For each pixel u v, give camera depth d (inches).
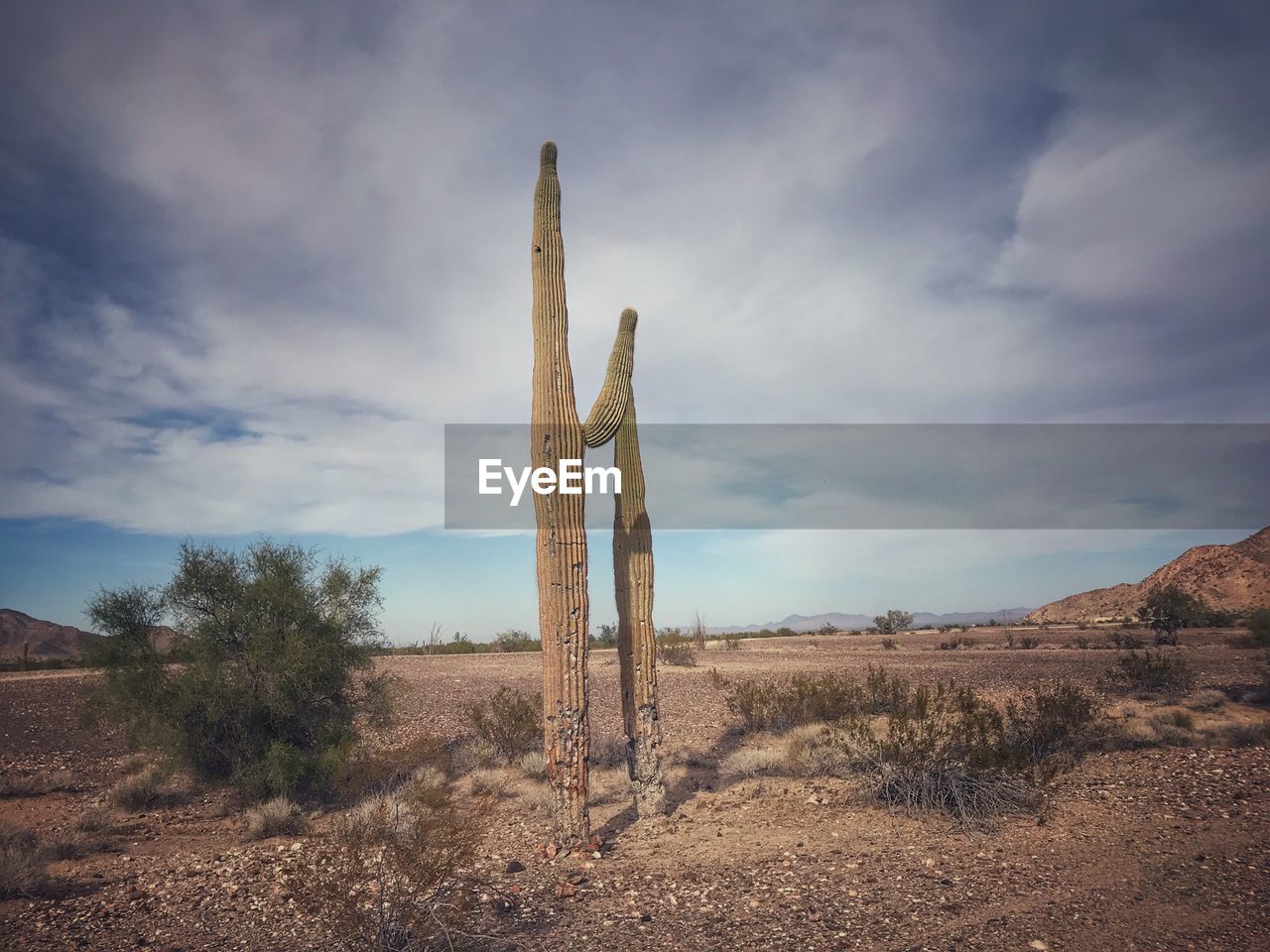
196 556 502.6
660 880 298.5
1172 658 900.0
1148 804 358.9
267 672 486.6
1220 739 482.0
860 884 278.5
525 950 230.7
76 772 565.3
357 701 542.3
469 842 247.4
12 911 286.7
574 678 350.3
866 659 1283.2
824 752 494.3
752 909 258.4
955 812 363.3
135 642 491.2
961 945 219.0
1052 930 225.9
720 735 647.8
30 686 937.5
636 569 430.9
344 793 469.7
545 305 365.4
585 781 351.6
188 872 335.3
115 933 261.6
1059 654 1216.2
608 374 406.6
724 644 1828.2
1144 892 252.4
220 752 485.7
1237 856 282.5
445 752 557.9
